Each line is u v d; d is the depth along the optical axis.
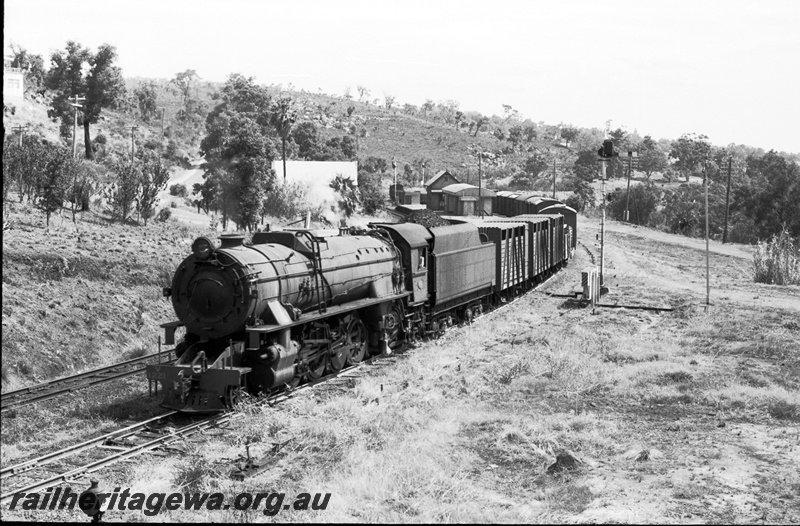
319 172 77.81
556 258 51.59
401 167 156.75
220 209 57.81
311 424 16.77
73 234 36.56
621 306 37.25
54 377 22.84
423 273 27.78
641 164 167.62
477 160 170.62
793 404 19.55
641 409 19.42
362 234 25.94
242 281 18.66
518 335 28.98
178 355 19.31
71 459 15.05
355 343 23.89
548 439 16.16
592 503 12.97
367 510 12.67
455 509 12.56
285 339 19.48
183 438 16.30
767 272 52.00
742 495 13.40
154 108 125.06
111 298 29.08
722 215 98.25
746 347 27.05
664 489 13.65
